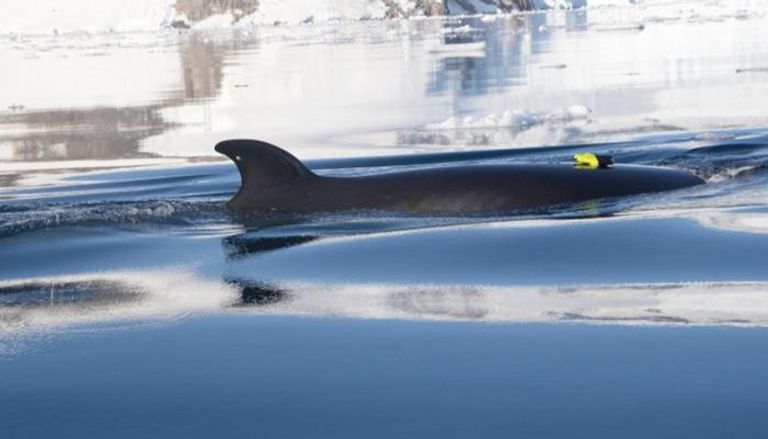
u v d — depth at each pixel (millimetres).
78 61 160750
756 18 195750
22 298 24078
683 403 15305
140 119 80438
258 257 28094
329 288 23781
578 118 65812
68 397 16766
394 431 14789
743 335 18328
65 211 36094
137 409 16094
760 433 14203
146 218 34656
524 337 18875
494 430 14664
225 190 43938
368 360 17984
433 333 19406
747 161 40719
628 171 36688
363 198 35375
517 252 26922
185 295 23703
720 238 27250
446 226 31438
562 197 34375
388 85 97625
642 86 84250
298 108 82500
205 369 17891
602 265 24875
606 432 14422
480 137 59500
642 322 19469
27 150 64500
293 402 16094
